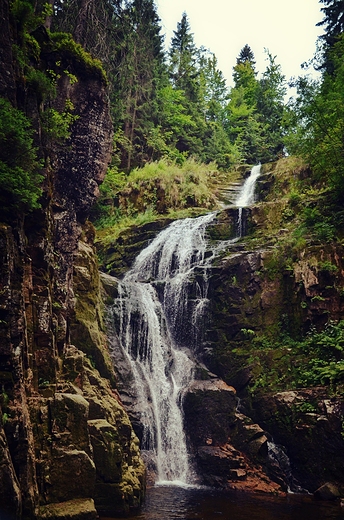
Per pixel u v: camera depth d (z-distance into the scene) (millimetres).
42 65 15039
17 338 10656
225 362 21312
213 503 14500
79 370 14352
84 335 16781
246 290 22625
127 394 17906
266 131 52312
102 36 24094
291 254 22062
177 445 18703
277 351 20156
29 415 10867
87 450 11656
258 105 55719
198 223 28438
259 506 14406
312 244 21734
